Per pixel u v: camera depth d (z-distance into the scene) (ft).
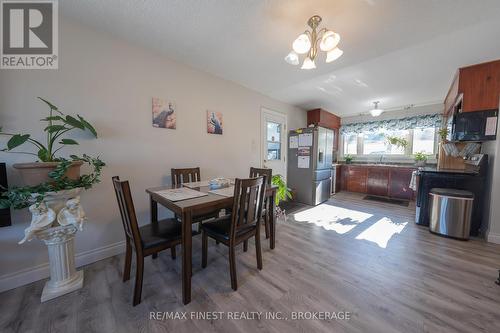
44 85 5.17
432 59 7.59
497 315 4.06
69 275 4.90
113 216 6.43
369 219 10.12
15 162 4.84
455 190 7.99
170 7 4.95
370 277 5.37
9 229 4.88
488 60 7.61
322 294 4.73
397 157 16.14
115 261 6.14
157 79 7.21
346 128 18.31
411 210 11.68
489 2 4.58
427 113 14.30
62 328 3.82
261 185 5.51
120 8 5.01
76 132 5.63
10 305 4.37
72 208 4.68
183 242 4.37
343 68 8.39
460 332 3.68
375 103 14.10
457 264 5.96
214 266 5.95
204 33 6.02
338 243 7.42
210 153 9.09
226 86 9.64
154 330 3.78
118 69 6.32
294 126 14.79
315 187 12.91
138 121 6.81
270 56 7.39
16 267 4.99
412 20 5.26
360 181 16.47
